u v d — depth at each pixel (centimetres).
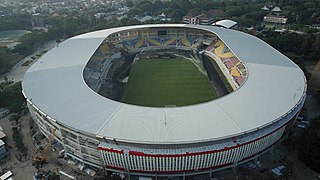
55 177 6512
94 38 13625
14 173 6956
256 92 7850
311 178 6562
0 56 13600
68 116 6881
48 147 7756
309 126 7356
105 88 11112
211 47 14962
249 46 11875
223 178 6619
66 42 13188
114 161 6375
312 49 13938
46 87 8394
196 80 11662
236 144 6219
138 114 6856
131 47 15662
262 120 6638
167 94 10475
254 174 6656
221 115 6794
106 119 6706
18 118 9119
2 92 10381
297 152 7275
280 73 9075
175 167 6256
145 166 6284
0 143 7550
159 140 5972
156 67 13325
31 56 16150
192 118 6662
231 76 11594
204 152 6028
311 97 10206
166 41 16212
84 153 6825
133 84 11475
